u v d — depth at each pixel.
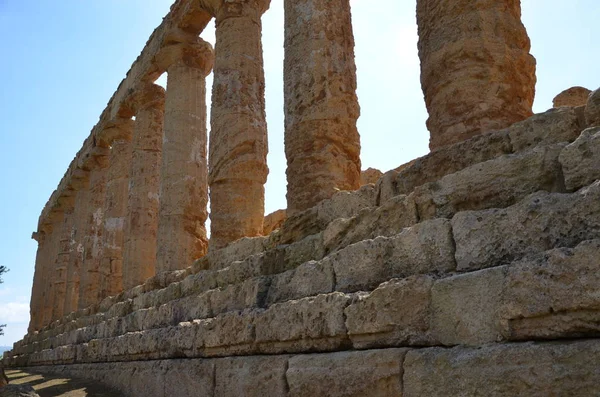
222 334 7.86
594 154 4.30
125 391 11.20
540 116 5.09
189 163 14.15
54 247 27.95
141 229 15.94
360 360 5.40
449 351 4.57
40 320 28.86
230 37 12.13
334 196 7.36
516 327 4.23
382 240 5.80
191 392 8.44
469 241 4.87
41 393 11.98
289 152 8.84
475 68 6.66
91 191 22.22
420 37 7.45
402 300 5.11
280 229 8.36
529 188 4.80
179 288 10.81
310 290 6.71
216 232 11.02
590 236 4.08
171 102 14.78
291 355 6.52
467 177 5.28
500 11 6.92
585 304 3.83
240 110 11.55
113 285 17.97
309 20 9.04
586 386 3.69
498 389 4.12
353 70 9.12
